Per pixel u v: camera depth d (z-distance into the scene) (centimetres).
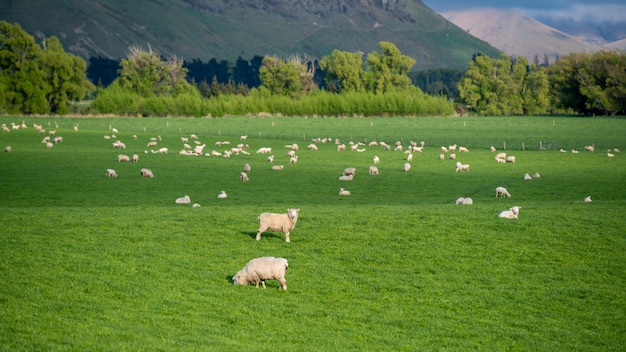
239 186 6141
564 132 13650
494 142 11631
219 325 2220
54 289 2472
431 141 11981
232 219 3762
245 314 2342
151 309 2331
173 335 2088
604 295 2691
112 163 7762
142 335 2062
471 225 3638
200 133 13400
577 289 2750
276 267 2600
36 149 9144
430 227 3597
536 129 14688
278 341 2106
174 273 2758
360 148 10319
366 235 3444
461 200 4756
